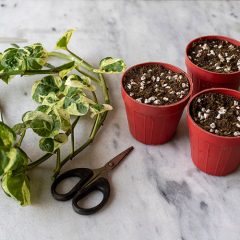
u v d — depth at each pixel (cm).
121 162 55
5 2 83
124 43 74
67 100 56
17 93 65
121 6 83
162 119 53
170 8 83
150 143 57
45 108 55
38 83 60
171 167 55
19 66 62
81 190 51
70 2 84
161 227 49
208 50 63
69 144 57
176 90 55
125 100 54
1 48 72
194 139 52
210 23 79
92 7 83
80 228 49
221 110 53
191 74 61
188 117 52
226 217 50
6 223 49
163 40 75
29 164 52
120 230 49
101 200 51
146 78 57
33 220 49
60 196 50
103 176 53
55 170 53
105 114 60
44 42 74
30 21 79
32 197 51
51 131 51
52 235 48
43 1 84
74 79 58
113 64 60
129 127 58
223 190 53
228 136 50
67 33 64
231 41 64
